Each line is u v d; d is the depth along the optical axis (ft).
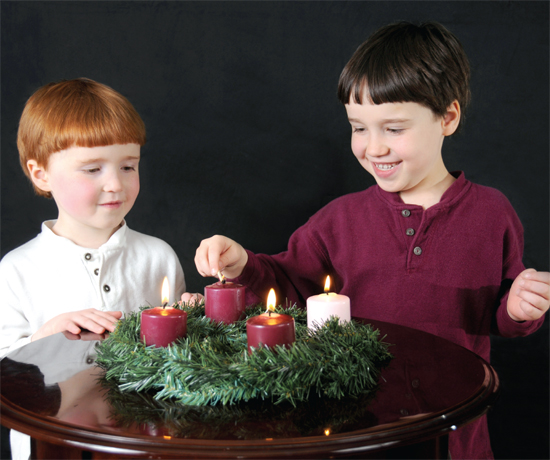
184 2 5.14
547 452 5.28
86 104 4.00
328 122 5.20
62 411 2.10
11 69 5.14
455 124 3.82
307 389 2.24
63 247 4.30
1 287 4.18
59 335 3.28
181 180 5.31
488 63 5.01
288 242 5.07
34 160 4.16
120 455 1.80
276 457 1.75
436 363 2.68
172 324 2.53
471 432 3.83
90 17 5.14
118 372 2.45
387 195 4.17
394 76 3.40
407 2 5.04
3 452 5.32
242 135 5.25
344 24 5.09
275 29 5.14
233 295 2.98
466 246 3.95
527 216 5.11
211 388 2.19
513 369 5.27
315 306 2.85
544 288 3.10
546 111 5.02
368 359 2.48
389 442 1.86
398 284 4.05
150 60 5.18
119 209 4.19
